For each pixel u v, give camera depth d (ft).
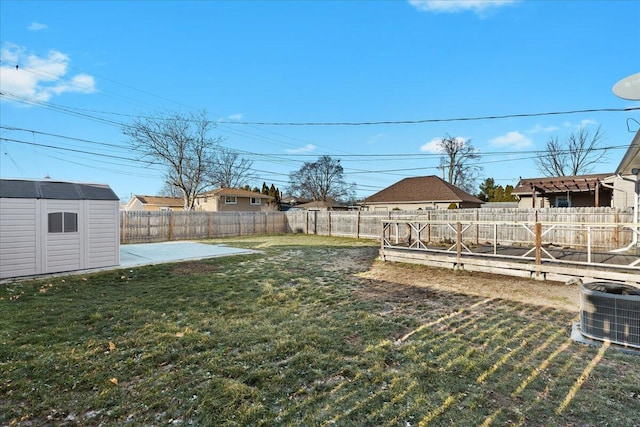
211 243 44.55
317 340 11.06
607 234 34.06
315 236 56.39
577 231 35.99
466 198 76.54
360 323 12.78
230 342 10.91
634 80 13.66
